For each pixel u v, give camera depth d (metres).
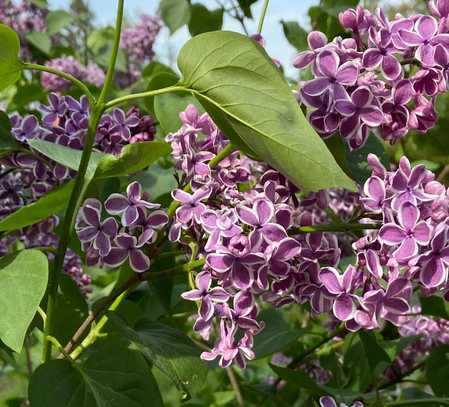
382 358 0.54
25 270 0.39
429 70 0.40
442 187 0.39
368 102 0.39
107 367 0.41
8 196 0.49
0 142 0.47
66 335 0.51
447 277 0.38
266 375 0.82
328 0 0.67
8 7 1.03
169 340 0.44
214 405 0.76
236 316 0.40
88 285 0.60
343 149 0.43
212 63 0.39
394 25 0.40
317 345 0.62
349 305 0.39
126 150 0.41
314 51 0.39
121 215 0.42
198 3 0.72
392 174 0.39
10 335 0.38
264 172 0.44
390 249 0.39
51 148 0.45
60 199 0.42
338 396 0.53
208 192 0.41
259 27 0.55
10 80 0.41
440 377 0.57
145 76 0.91
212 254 0.39
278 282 0.40
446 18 0.40
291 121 0.38
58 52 1.08
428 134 0.64
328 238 0.41
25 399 0.60
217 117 0.41
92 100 0.42
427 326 0.66
